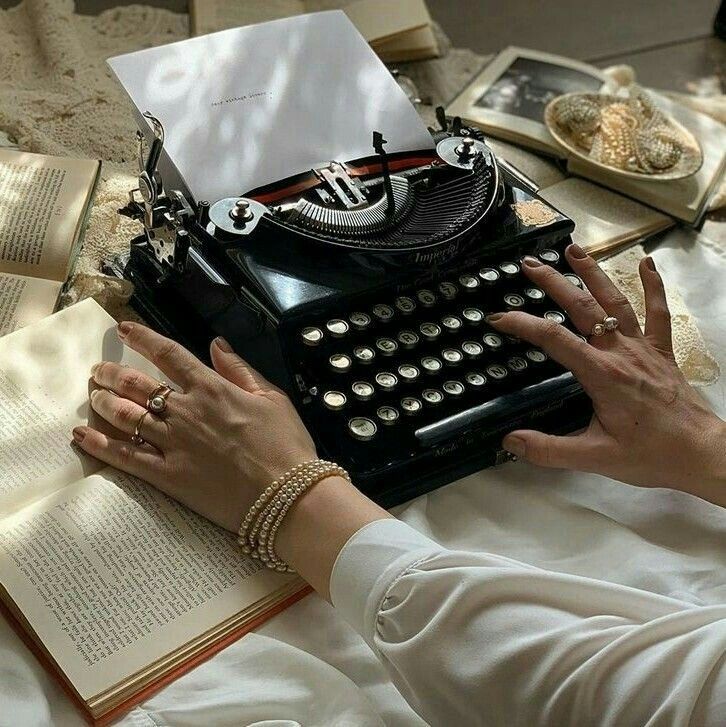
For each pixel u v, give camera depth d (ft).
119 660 3.25
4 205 4.81
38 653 3.34
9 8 6.43
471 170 4.52
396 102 4.65
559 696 2.78
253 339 4.05
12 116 5.52
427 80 6.36
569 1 7.23
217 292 4.13
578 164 5.76
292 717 3.27
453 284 4.33
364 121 4.55
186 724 3.21
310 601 3.62
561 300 4.18
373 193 4.38
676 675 2.70
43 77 5.92
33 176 4.95
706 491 3.79
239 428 3.62
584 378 3.96
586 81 6.30
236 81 4.44
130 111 5.78
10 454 3.80
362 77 4.65
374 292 4.08
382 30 6.22
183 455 3.64
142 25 6.42
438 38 6.68
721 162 5.90
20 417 3.92
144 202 4.29
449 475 4.07
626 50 6.93
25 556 3.45
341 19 4.78
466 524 4.00
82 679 3.18
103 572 3.45
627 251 5.41
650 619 3.02
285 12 6.54
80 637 3.28
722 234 5.69
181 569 3.51
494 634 2.92
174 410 3.71
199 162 4.22
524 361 4.28
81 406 3.99
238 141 4.31
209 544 3.60
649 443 3.83
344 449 3.92
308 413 3.95
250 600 3.48
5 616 3.43
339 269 4.07
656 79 6.74
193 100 4.34
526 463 4.26
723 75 6.86
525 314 4.07
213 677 3.31
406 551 3.19
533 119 5.99
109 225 5.04
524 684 2.84
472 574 3.00
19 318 4.45
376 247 4.10
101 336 4.24
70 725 3.20
